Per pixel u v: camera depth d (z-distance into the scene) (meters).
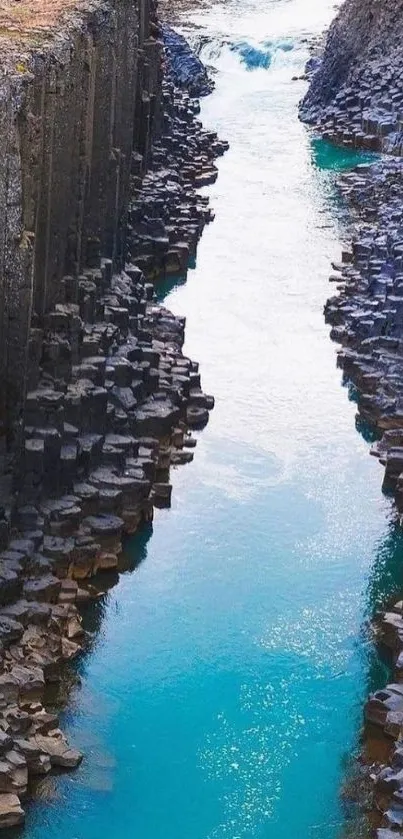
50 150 52.00
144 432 58.06
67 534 50.25
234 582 52.38
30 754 41.81
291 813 42.09
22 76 47.19
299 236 87.19
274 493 58.22
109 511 52.56
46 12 58.12
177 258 79.62
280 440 62.38
